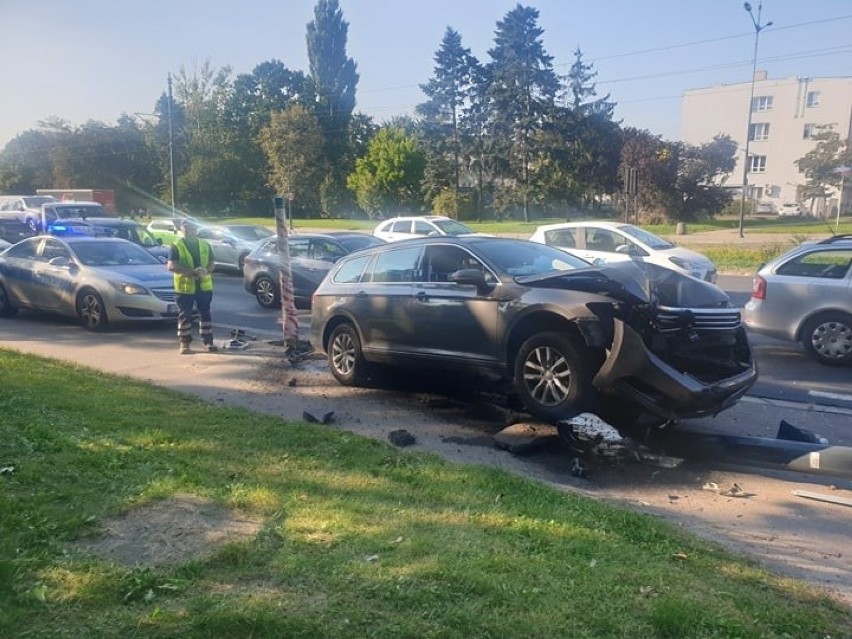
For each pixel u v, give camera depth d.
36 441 5.43
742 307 15.42
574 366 6.64
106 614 3.10
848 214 62.84
